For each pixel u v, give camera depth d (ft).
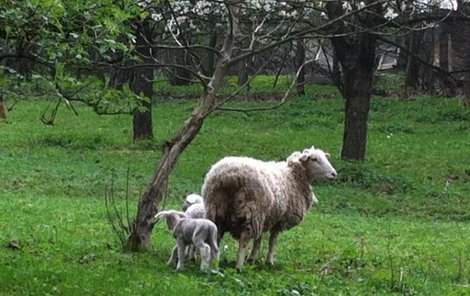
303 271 35.29
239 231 33.91
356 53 80.64
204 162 82.79
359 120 82.07
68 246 37.42
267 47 38.60
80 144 93.71
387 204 65.87
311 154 36.63
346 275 35.78
